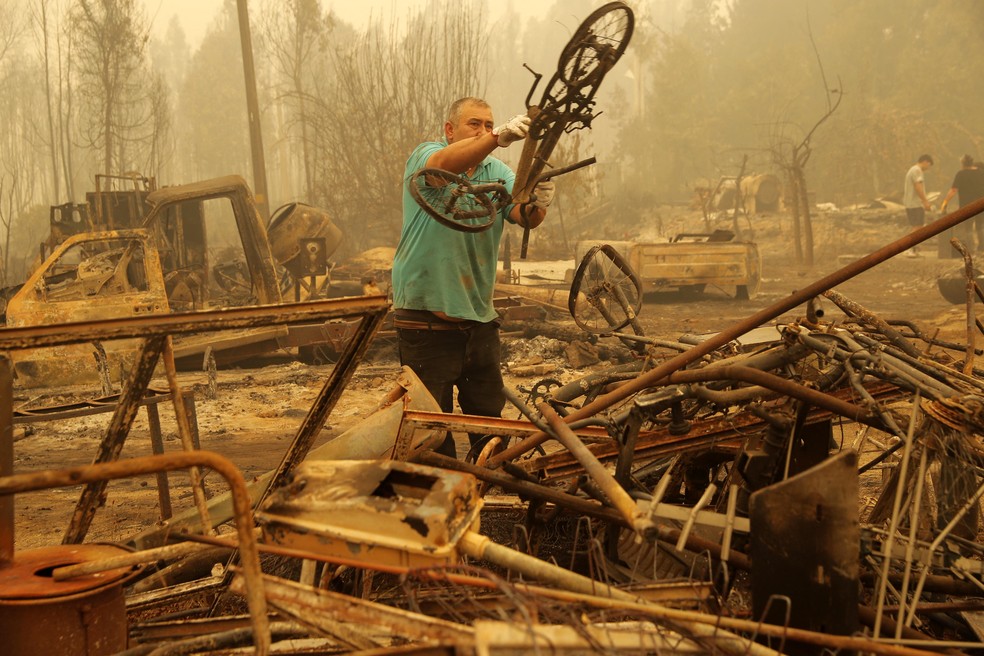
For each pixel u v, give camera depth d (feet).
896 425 8.03
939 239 58.29
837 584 6.81
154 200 35.47
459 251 13.05
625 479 8.73
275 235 42.63
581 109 11.12
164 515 13.61
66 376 29.81
